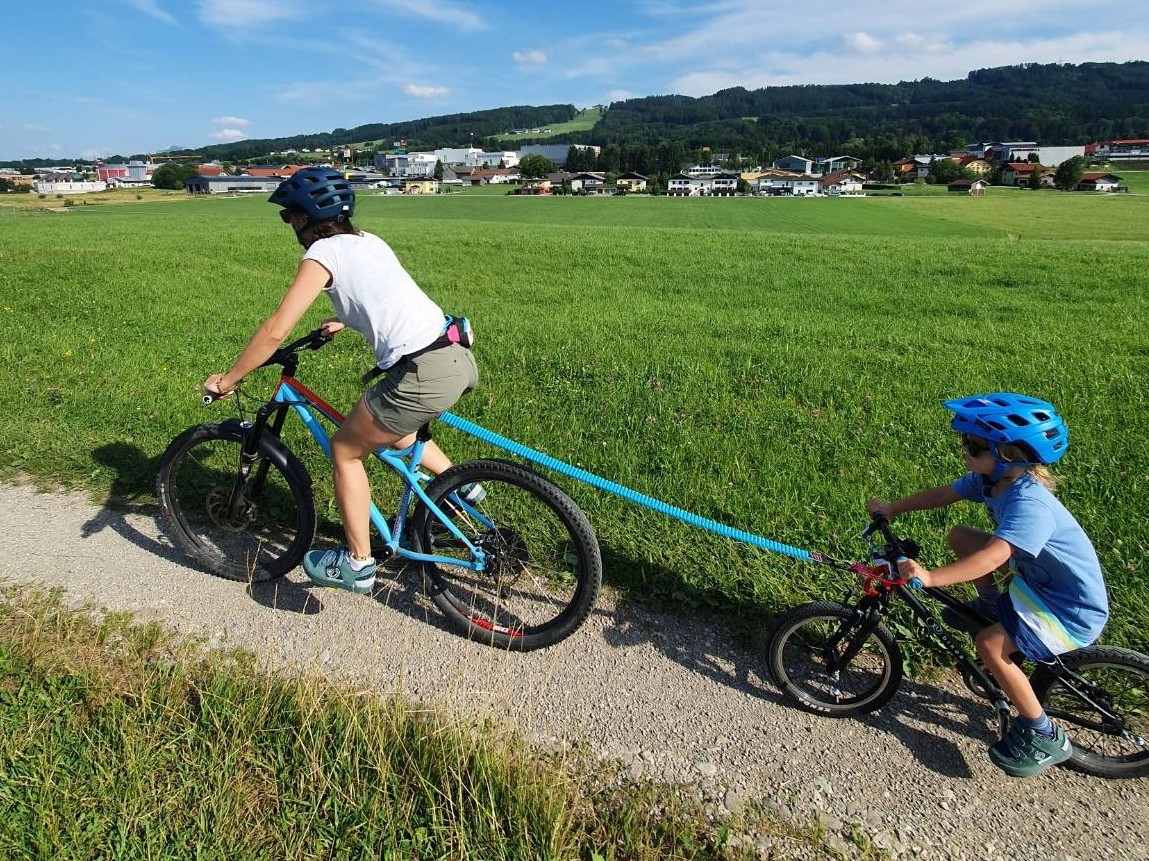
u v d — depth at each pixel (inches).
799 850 101.7
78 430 217.9
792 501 180.9
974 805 109.7
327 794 105.4
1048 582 111.2
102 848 98.4
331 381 276.2
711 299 518.3
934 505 125.7
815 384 274.5
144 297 449.4
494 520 167.2
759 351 327.3
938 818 107.3
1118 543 157.9
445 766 107.7
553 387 269.9
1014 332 381.1
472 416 237.6
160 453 203.9
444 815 102.6
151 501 183.0
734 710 125.6
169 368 285.1
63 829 100.1
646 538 164.2
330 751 111.0
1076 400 255.0
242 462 153.3
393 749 110.6
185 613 144.6
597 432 223.8
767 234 972.6
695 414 241.0
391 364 124.1
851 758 117.0
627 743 118.2
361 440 129.8
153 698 120.2
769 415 240.4
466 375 127.2
